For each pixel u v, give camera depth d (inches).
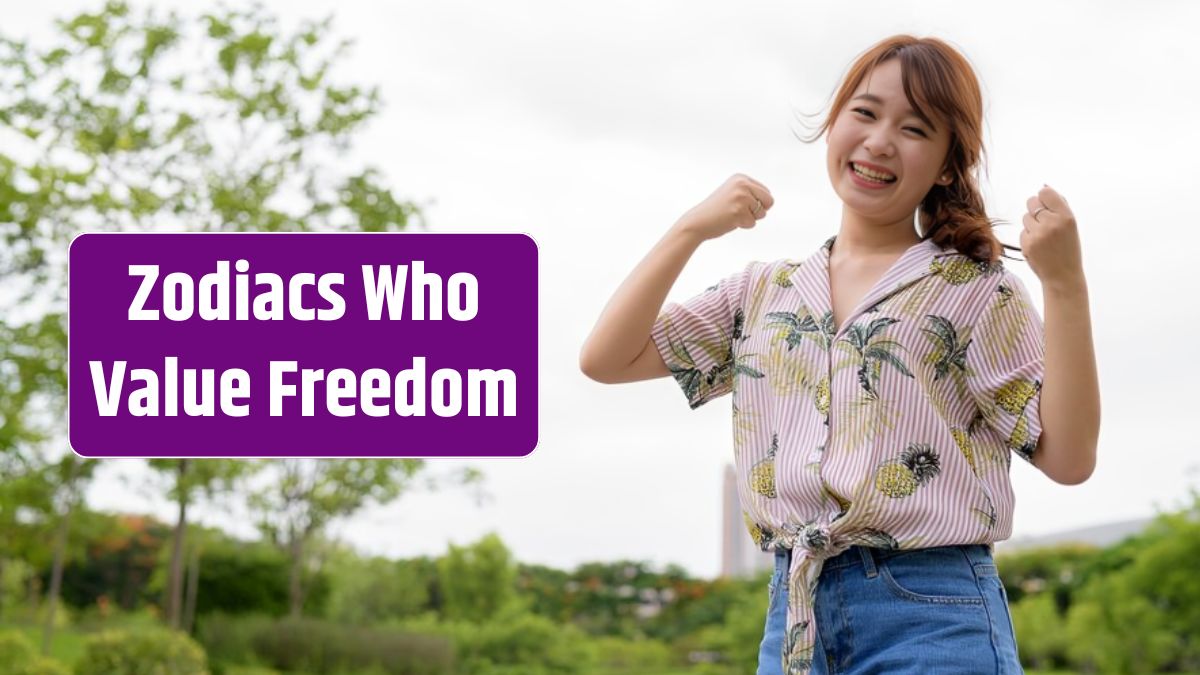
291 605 789.9
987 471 59.4
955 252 61.7
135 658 448.5
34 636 673.6
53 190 396.5
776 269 65.9
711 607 1071.0
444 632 852.6
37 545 484.4
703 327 66.6
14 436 411.2
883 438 58.7
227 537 821.9
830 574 58.8
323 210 487.2
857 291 62.6
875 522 57.6
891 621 57.1
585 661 892.6
